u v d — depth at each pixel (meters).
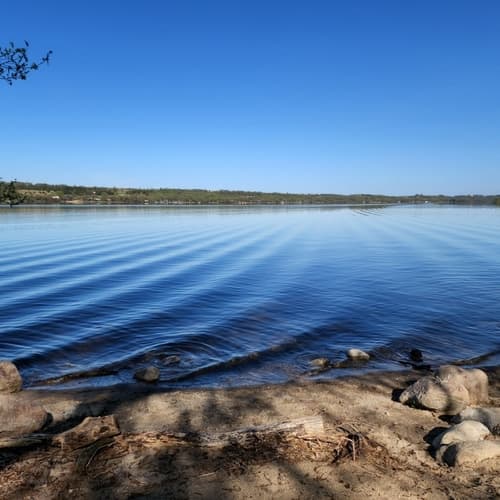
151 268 26.75
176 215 103.69
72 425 7.46
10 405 6.79
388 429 7.26
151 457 6.05
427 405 7.98
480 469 5.83
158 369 10.09
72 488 5.42
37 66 5.92
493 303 17.70
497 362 11.26
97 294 19.17
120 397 8.84
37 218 83.56
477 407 7.55
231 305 17.25
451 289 20.58
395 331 13.80
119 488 5.44
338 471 5.79
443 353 11.94
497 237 50.84
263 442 6.28
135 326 14.27
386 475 5.74
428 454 6.37
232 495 5.33
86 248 37.16
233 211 136.38
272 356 11.57
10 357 11.36
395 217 103.38
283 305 17.25
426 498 5.28
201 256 32.81
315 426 6.43
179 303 17.56
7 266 26.91
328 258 32.12
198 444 6.26
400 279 23.27
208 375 10.21
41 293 19.30
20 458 5.97
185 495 5.32
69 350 11.97
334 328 14.12
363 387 9.39
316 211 144.25
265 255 33.72
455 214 123.25
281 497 5.30
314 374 10.29
